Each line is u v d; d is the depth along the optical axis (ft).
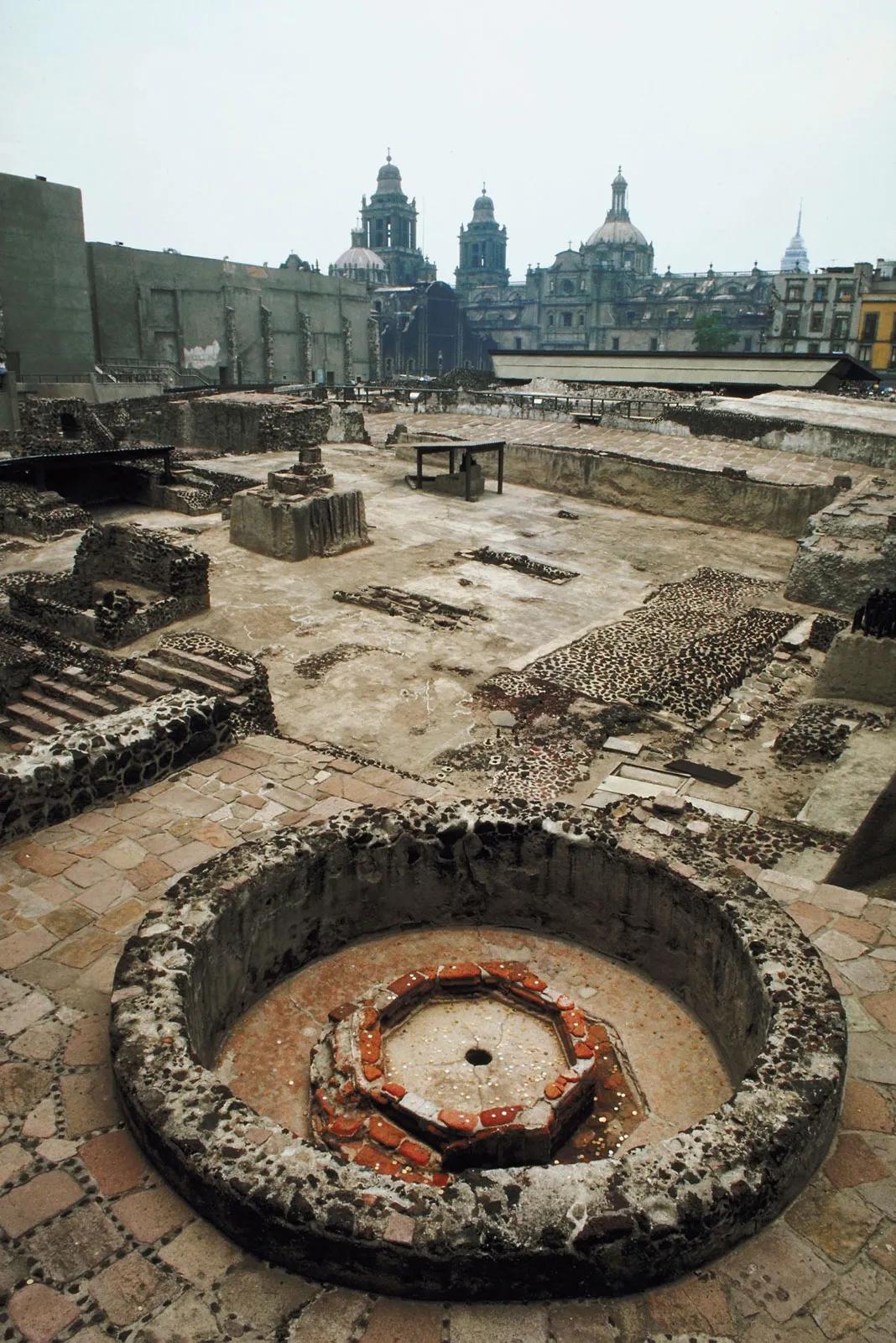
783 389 134.72
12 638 52.90
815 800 35.47
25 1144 13.94
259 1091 16.06
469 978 17.90
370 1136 14.33
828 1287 11.96
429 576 73.31
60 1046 16.06
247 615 62.85
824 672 49.08
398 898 20.29
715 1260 12.19
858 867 30.45
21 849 22.48
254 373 235.81
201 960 16.30
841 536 71.36
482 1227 11.35
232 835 23.44
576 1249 11.30
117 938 19.16
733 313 371.35
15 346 173.47
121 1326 11.30
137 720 26.09
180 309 212.02
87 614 57.31
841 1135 14.43
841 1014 14.80
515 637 61.00
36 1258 12.14
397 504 95.20
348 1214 11.48
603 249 409.69
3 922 19.58
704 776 42.39
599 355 156.25
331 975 19.31
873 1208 13.12
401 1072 15.99
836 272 263.29
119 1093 14.29
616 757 44.52
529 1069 16.15
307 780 26.68
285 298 241.76
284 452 121.90
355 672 54.44
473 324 436.76
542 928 20.61
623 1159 12.36
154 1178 13.32
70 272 180.55
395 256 458.91
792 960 15.89
